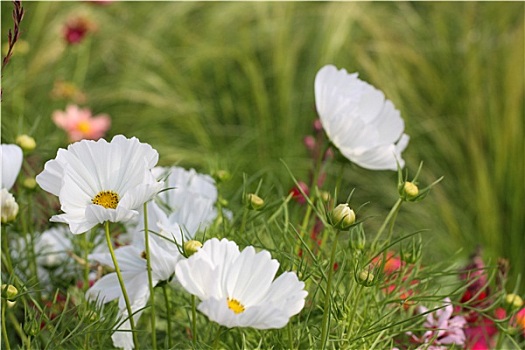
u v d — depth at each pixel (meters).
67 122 2.94
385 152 1.63
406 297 1.61
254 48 4.09
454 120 3.52
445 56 3.85
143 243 1.56
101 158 1.44
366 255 1.60
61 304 1.65
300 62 3.97
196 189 1.66
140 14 4.31
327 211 1.45
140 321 1.64
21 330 1.58
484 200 3.05
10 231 1.75
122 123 3.72
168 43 4.20
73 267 1.72
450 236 3.05
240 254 1.42
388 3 4.32
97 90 3.87
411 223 3.14
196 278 1.40
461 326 1.63
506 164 3.15
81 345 1.55
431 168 3.38
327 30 3.86
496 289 1.69
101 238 1.70
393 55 3.79
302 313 1.59
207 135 3.70
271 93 3.89
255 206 1.58
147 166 1.44
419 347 1.58
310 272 1.56
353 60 3.82
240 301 1.42
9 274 1.60
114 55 4.09
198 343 1.50
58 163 1.43
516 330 1.62
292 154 3.50
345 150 1.64
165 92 3.84
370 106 1.69
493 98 3.40
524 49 3.41
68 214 1.43
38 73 3.72
